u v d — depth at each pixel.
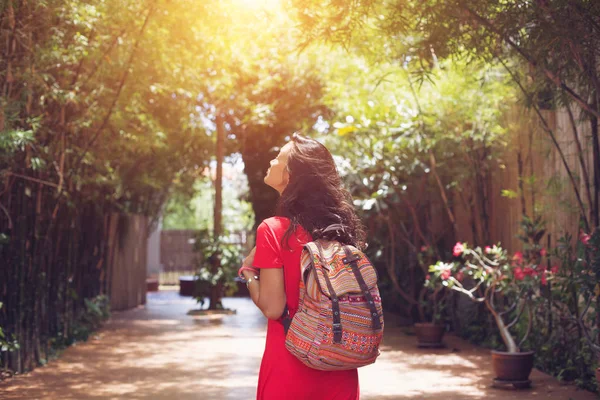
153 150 13.55
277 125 14.97
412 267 11.28
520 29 4.52
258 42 8.79
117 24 7.29
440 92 8.09
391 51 6.78
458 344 8.94
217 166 13.67
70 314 8.88
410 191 10.59
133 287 14.57
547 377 6.39
